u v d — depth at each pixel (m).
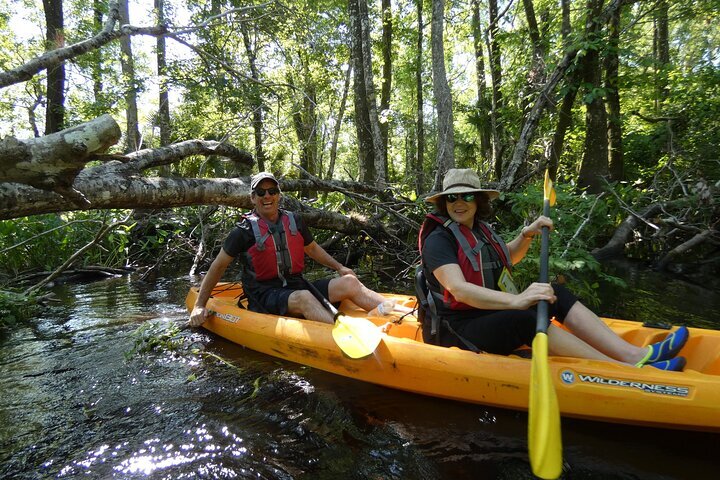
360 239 6.98
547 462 1.55
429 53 14.84
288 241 3.27
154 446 2.04
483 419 2.19
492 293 2.08
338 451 1.97
